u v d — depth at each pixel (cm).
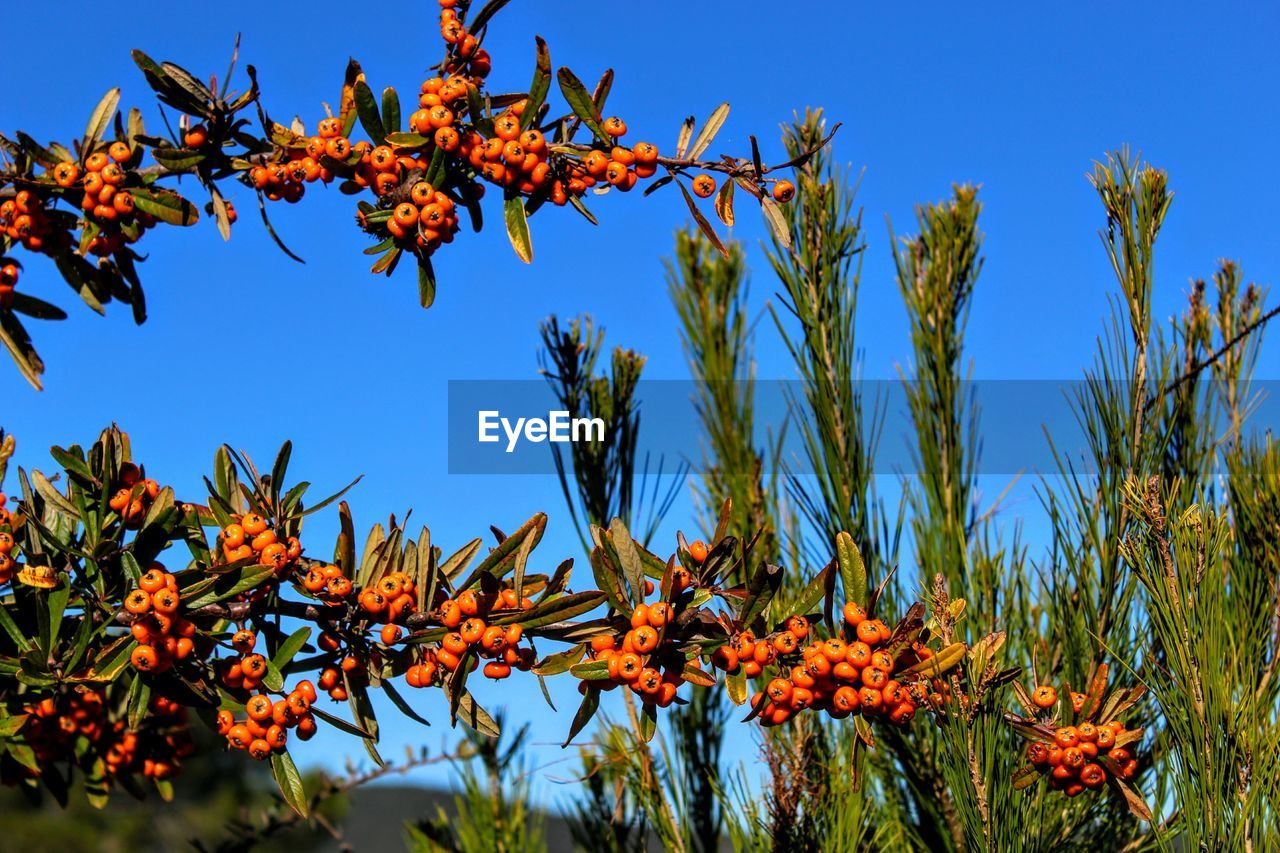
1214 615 104
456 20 104
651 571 101
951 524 119
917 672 101
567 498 123
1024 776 104
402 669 102
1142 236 110
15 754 111
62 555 104
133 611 100
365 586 102
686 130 104
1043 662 116
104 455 103
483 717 102
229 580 101
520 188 102
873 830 118
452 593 103
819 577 101
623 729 121
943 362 121
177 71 103
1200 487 109
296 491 104
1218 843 102
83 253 104
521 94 103
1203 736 103
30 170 105
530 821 131
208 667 102
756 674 100
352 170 103
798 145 120
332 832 133
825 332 119
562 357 125
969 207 124
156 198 104
